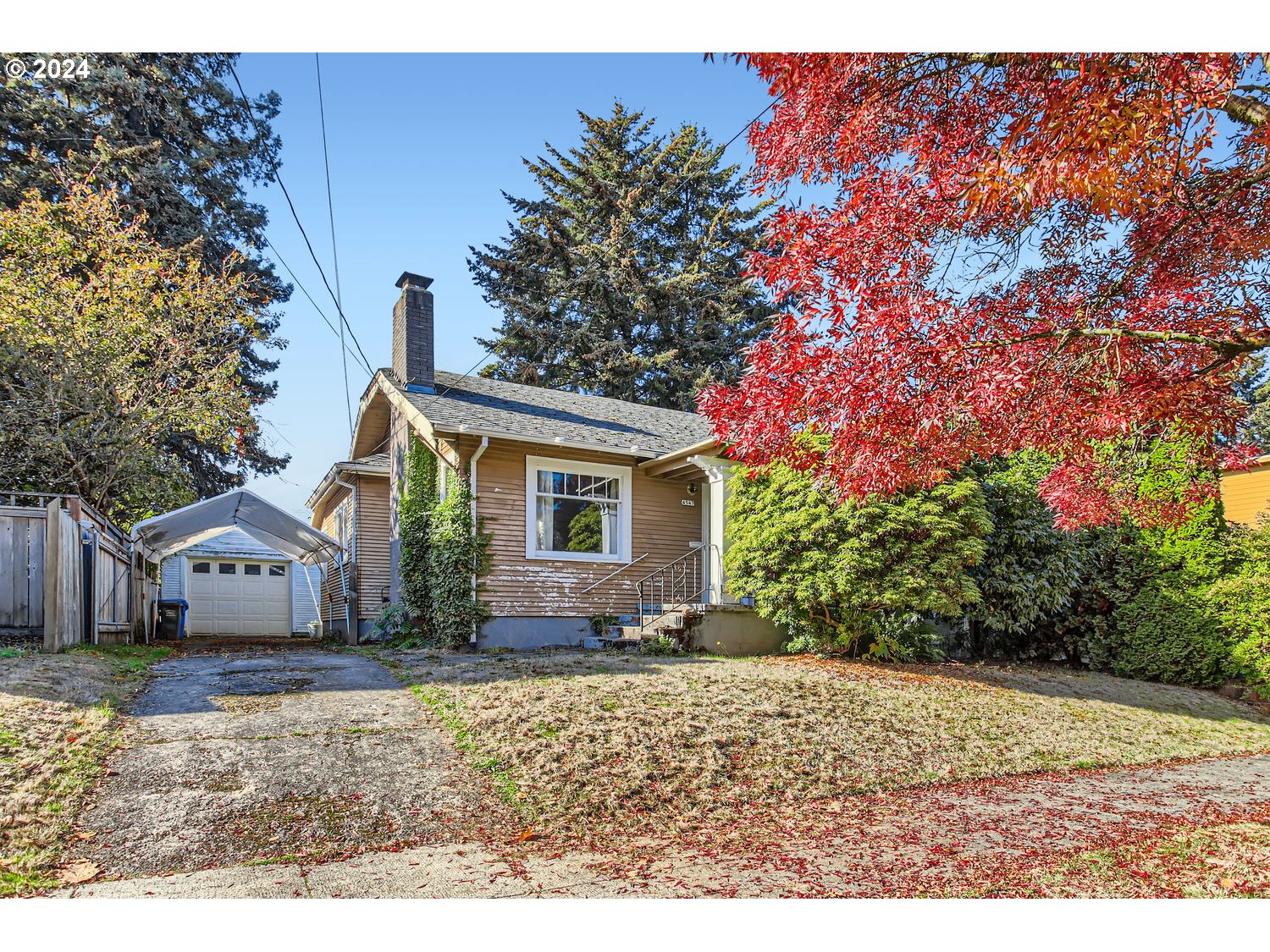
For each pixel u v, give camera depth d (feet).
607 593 43.65
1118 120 11.23
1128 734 28.02
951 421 14.69
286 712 22.58
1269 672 35.63
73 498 32.45
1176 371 15.19
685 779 19.33
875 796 19.75
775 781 19.85
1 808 14.49
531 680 27.37
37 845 13.65
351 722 21.72
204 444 75.87
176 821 15.07
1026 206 12.66
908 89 14.85
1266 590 36.52
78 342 47.11
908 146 14.84
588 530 43.80
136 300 49.42
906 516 31.73
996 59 13.69
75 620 30.78
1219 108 12.32
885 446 14.88
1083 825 17.51
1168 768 24.38
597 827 16.56
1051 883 13.74
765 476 35.09
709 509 47.85
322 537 48.39
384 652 38.65
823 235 15.28
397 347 50.31
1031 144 12.12
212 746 19.06
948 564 32.27
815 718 24.61
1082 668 41.93
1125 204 12.57
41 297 47.29
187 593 65.67
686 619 37.68
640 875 13.93
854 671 32.12
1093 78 11.68
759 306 104.22
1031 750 24.81
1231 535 39.73
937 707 27.71
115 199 53.11
